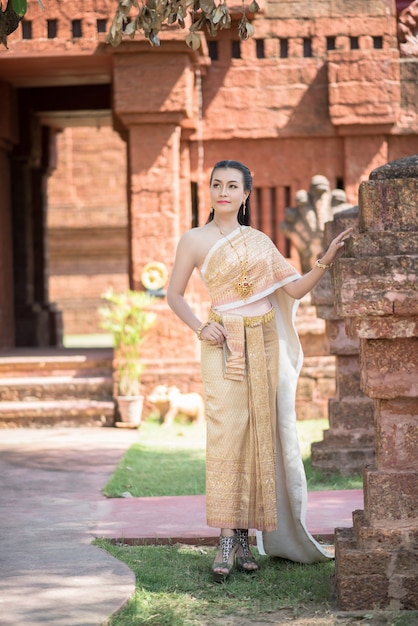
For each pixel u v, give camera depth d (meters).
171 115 11.49
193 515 6.22
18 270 16.53
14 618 4.02
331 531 5.65
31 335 16.45
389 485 4.38
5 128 13.25
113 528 5.86
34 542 5.45
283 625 4.12
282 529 5.06
